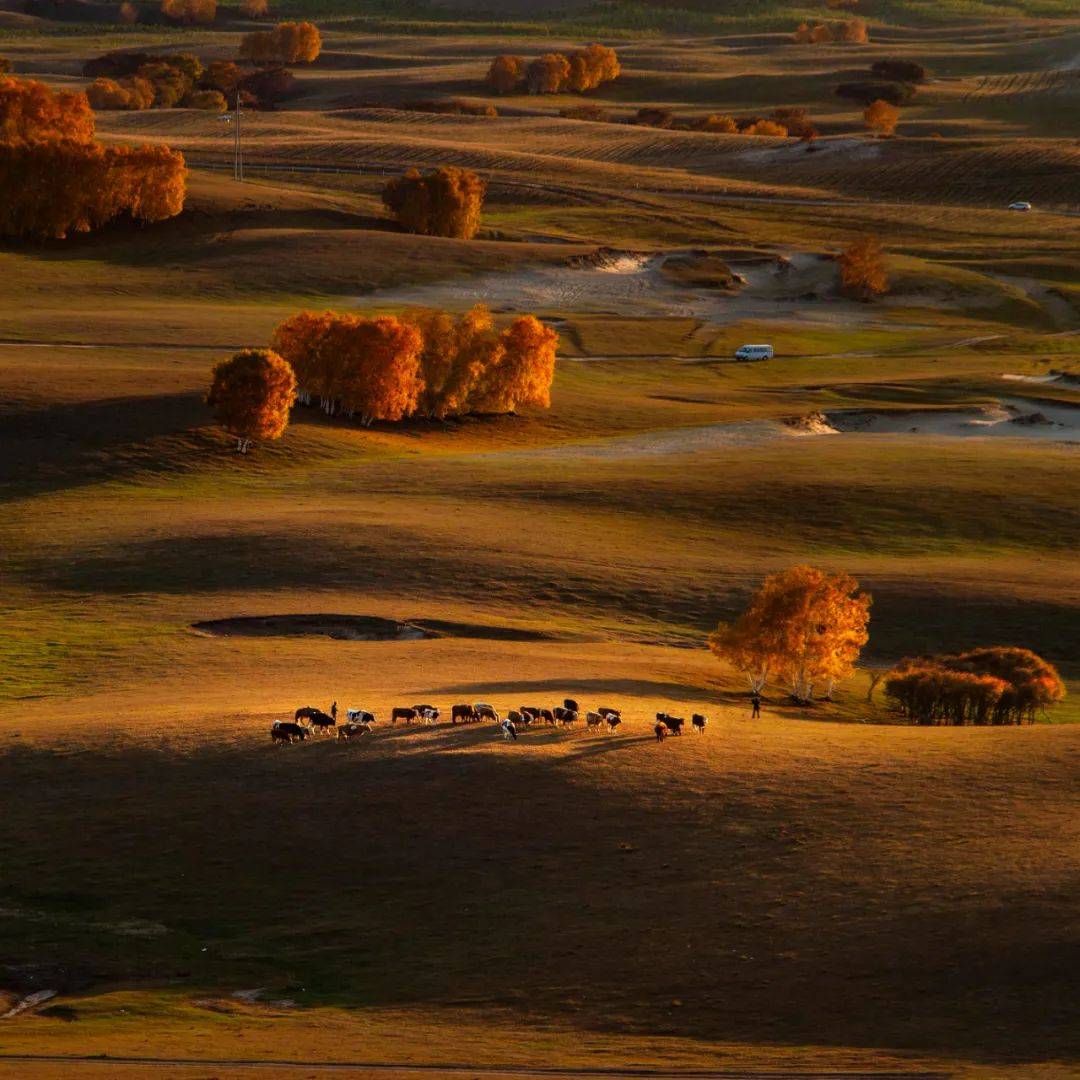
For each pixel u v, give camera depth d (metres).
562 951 94.56
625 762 122.00
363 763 121.81
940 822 108.69
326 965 94.69
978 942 90.94
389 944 96.75
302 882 104.56
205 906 102.06
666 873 103.31
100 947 97.00
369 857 107.25
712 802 114.00
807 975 89.69
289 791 116.94
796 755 125.38
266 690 151.88
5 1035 83.81
